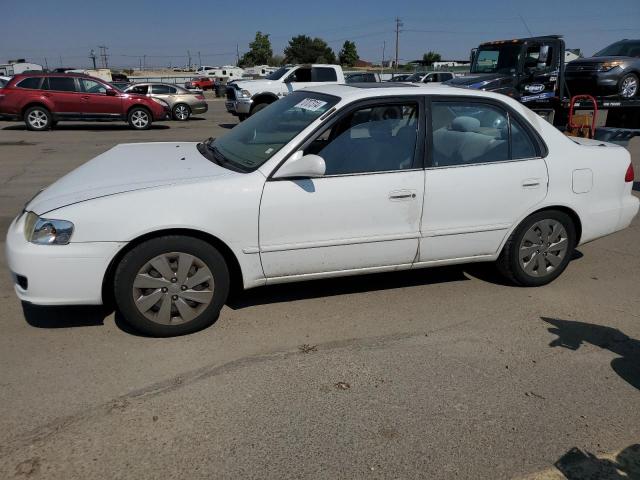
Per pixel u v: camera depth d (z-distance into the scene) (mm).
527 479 2412
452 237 4066
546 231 4395
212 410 2814
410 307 4102
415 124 3912
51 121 16562
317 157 3477
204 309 3562
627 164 4625
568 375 3229
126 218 3246
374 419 2777
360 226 3770
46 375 3090
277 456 2498
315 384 3068
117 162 4035
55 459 2441
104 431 2635
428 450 2566
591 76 11930
